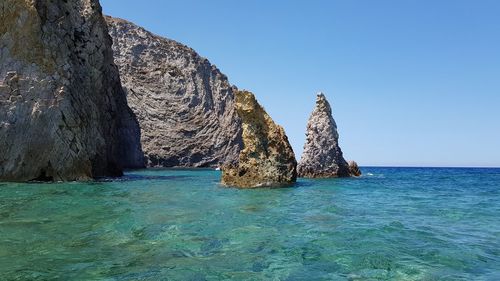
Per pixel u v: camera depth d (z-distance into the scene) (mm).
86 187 23422
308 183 32562
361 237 10711
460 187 33094
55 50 29922
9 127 26625
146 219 12594
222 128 88250
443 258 8734
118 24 89938
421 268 8000
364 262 8367
